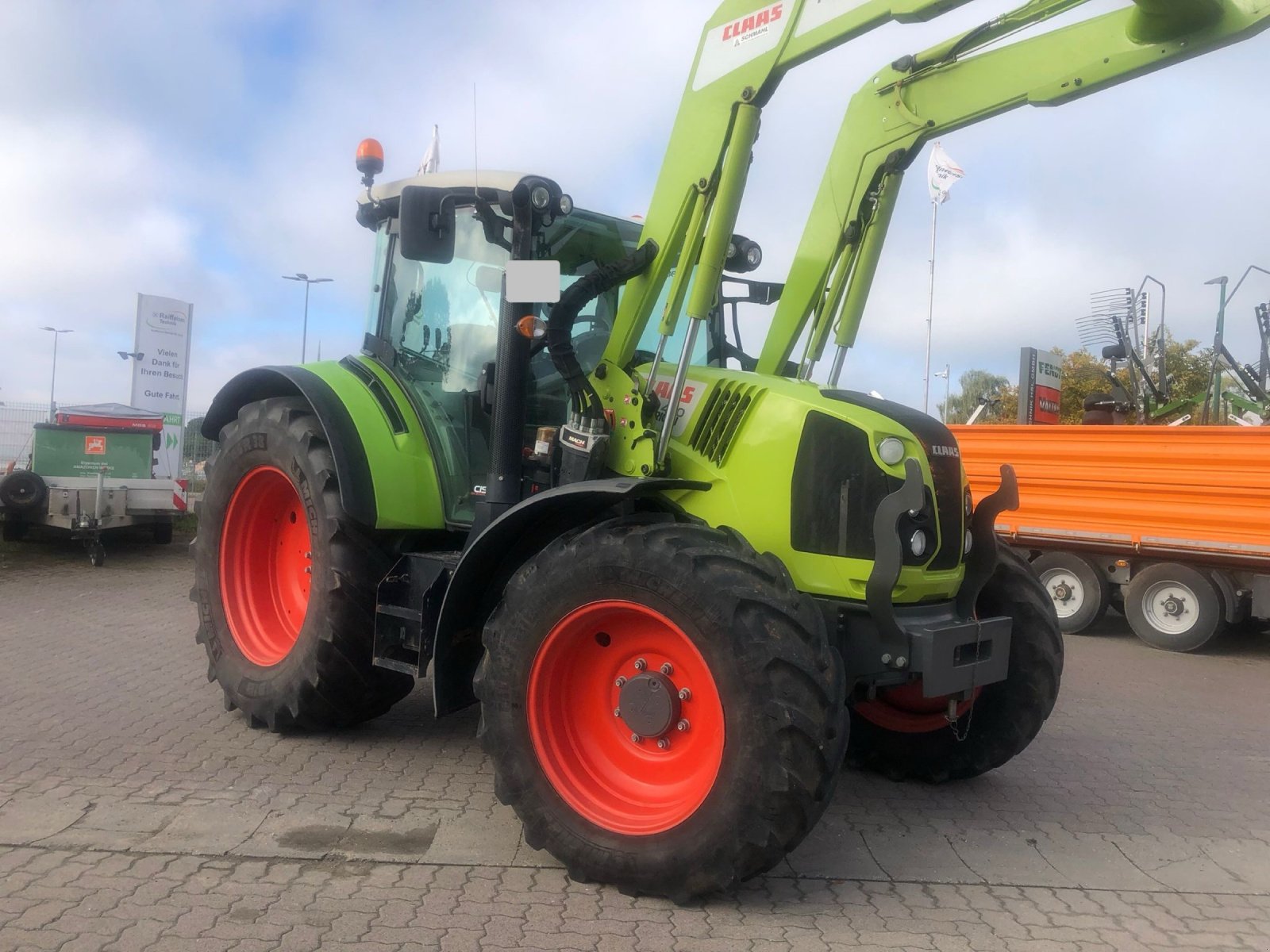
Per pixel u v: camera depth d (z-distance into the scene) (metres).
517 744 3.55
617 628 3.58
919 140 4.32
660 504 4.04
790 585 3.35
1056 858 3.88
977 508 4.09
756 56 3.96
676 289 4.11
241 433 5.20
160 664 6.43
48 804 3.95
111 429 11.81
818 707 3.15
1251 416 10.56
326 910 3.16
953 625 3.73
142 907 3.13
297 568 5.32
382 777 4.43
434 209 4.11
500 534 3.85
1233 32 3.48
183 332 17.80
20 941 2.88
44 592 9.30
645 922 3.18
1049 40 3.92
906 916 3.31
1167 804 4.55
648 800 3.50
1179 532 8.86
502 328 4.27
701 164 4.06
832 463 3.68
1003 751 4.51
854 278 4.60
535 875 3.49
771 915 3.28
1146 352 12.05
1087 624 9.69
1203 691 7.25
